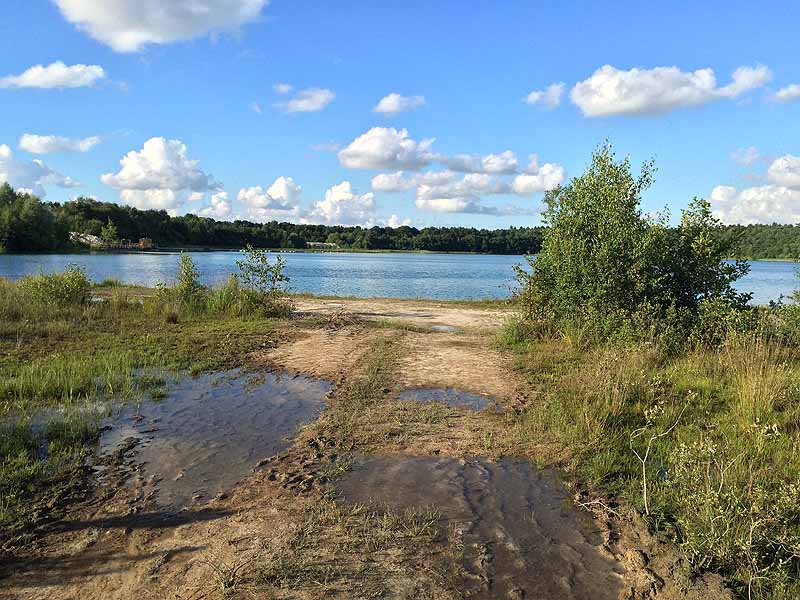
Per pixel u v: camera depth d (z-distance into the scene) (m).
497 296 30.47
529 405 8.06
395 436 6.80
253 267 18.03
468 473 5.83
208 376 9.71
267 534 4.57
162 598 3.79
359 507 5.02
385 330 14.64
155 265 55.62
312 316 17.31
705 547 4.32
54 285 16.48
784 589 3.91
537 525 4.82
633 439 6.66
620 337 10.78
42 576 4.05
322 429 7.01
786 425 7.02
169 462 6.04
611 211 12.35
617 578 4.12
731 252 11.96
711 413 7.51
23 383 8.41
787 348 10.16
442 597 3.84
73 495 5.26
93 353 11.04
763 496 4.62
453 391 8.82
